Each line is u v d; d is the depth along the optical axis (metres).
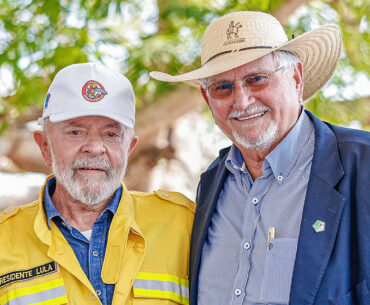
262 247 2.68
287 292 2.55
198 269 2.83
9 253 2.78
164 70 5.74
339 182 2.54
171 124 6.52
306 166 2.72
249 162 2.85
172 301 2.87
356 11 6.25
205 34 2.89
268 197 2.74
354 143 2.60
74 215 2.89
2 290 2.74
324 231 2.48
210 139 6.75
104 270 2.78
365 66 6.23
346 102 6.25
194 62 5.70
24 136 6.04
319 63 3.00
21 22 5.55
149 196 3.15
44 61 5.41
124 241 2.83
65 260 2.74
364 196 2.46
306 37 2.75
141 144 6.36
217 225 2.86
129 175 6.46
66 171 2.82
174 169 6.63
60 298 2.71
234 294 2.68
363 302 2.38
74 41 5.51
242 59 2.69
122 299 2.75
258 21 2.79
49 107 2.90
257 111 2.75
